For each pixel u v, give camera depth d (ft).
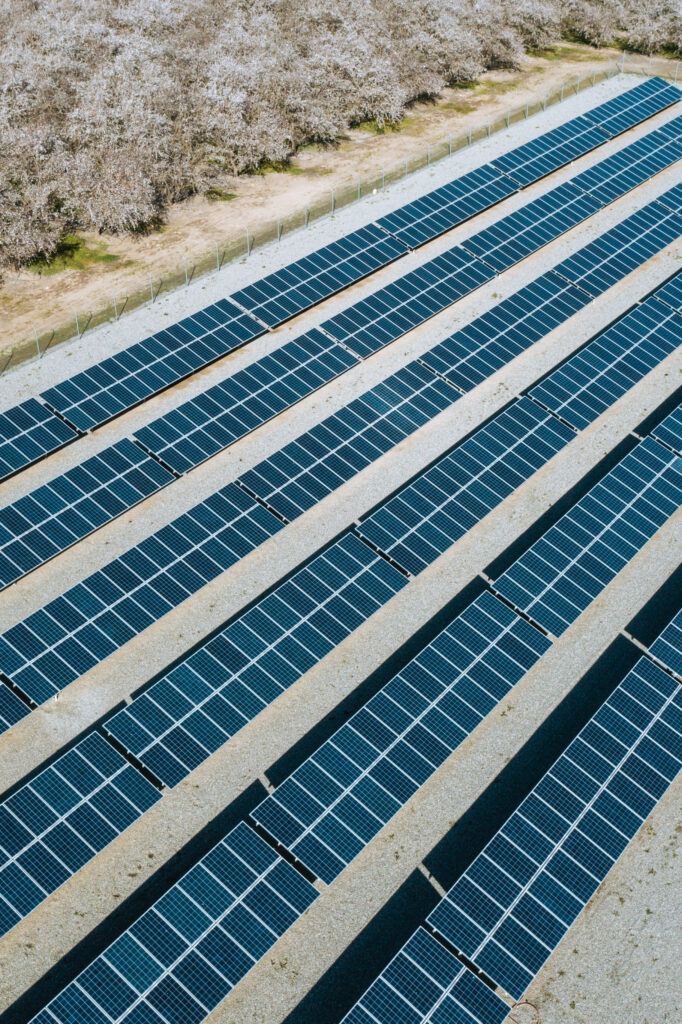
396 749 94.17
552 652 107.76
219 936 79.77
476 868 84.94
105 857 88.02
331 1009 79.71
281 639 103.50
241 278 164.96
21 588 110.63
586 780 92.27
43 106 201.46
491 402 141.59
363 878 87.56
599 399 142.10
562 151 213.25
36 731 97.25
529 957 80.07
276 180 208.44
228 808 92.38
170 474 124.57
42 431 128.88
